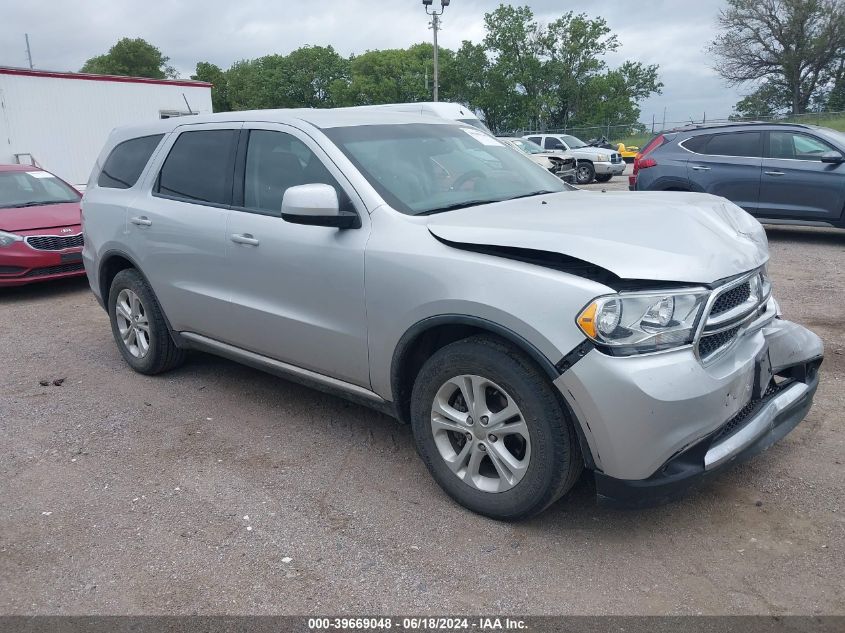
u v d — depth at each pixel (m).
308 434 4.25
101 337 6.54
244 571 2.94
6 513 3.44
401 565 2.95
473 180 4.02
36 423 4.53
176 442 4.19
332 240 3.62
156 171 4.93
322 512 3.38
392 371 3.45
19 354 6.07
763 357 3.19
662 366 2.73
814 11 46.28
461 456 3.27
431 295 3.16
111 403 4.84
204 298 4.45
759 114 46.62
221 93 92.44
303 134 3.96
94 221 5.39
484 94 62.72
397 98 69.62
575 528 3.18
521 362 2.94
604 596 2.73
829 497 3.34
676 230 3.08
